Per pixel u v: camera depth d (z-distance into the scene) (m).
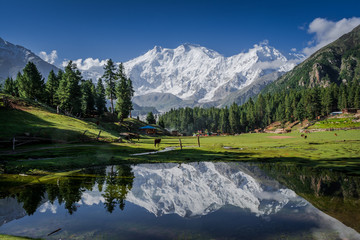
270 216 7.22
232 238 5.49
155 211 7.92
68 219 7.13
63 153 25.00
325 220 6.79
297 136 69.94
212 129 192.38
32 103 55.41
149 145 43.81
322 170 16.75
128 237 5.63
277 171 16.80
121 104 87.56
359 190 10.82
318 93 168.25
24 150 26.20
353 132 66.00
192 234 5.74
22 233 6.03
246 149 35.62
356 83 164.50
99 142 39.53
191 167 19.73
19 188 11.66
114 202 9.13
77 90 76.94
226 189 11.45
